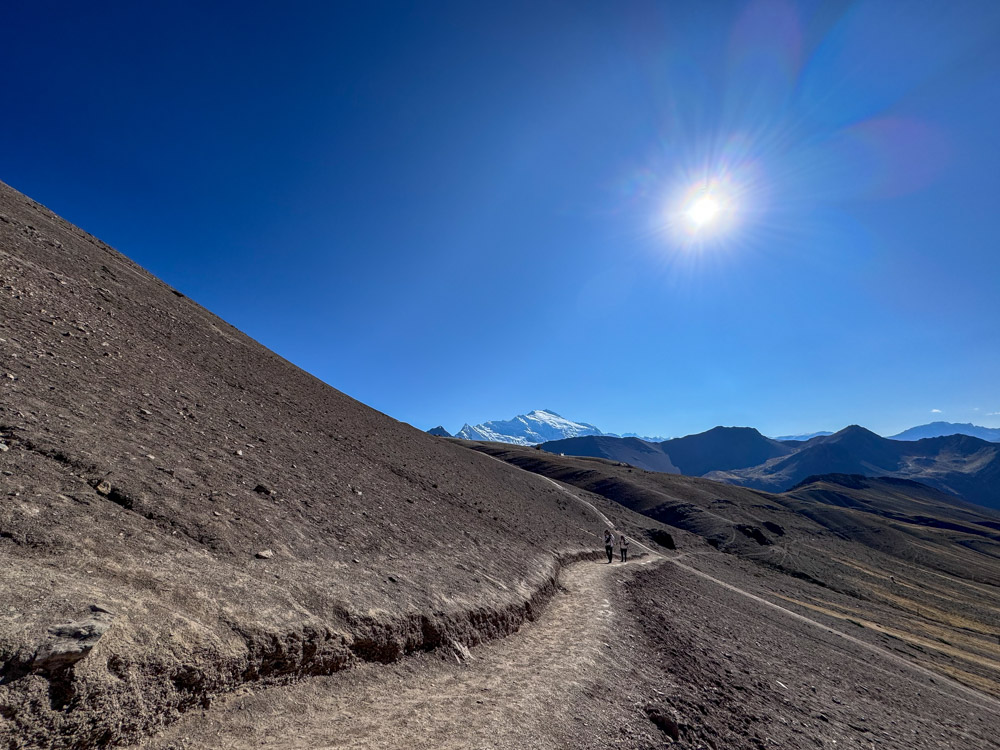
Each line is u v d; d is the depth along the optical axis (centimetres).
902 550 16912
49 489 776
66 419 1039
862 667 2945
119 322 2084
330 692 823
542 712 973
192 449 1326
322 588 1005
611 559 3800
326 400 3862
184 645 647
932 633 6781
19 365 1164
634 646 1652
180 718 609
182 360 2227
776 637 2880
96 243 3788
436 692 966
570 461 17062
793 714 1542
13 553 604
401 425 5828
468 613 1336
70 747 487
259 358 3697
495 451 18162
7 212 2509
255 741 640
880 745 1555
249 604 811
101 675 538
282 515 1248
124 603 637
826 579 9394
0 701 450
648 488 13238
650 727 1073
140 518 866
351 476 2073
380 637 997
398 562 1402
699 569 5612
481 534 2366
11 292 1572
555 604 2039
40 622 521
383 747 709
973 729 2389
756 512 14938
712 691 1464
